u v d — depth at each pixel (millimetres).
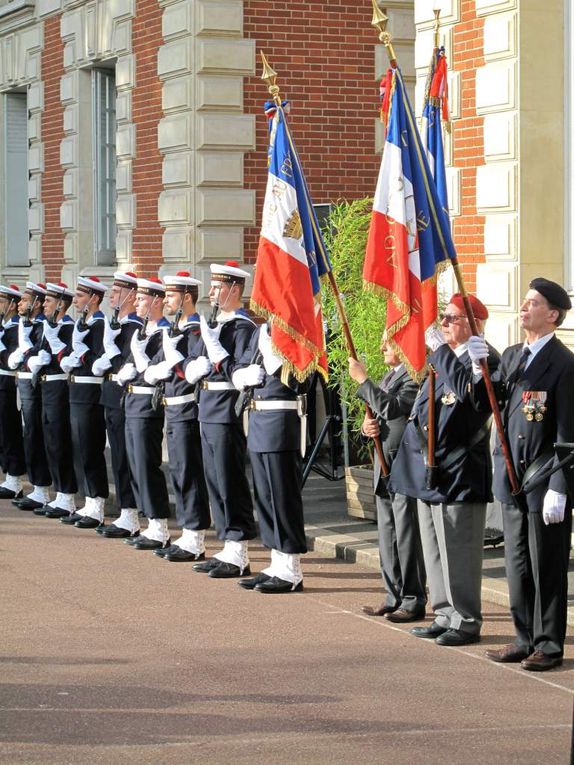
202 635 9453
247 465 16781
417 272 9578
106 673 8469
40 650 9000
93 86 21047
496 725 7523
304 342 10734
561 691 8188
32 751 7027
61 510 14758
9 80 24125
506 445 8789
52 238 22500
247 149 17328
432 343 9477
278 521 10914
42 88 22641
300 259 10766
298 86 17531
